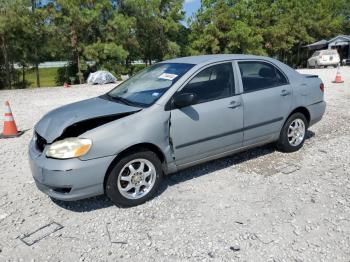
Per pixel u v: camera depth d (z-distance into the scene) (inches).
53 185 148.8
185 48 1401.3
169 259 125.0
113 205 165.6
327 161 209.9
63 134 155.1
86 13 1031.6
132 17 1153.4
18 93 644.1
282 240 133.1
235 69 194.1
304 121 228.2
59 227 148.1
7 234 144.6
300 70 1035.9
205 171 200.1
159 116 164.4
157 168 167.3
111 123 155.3
